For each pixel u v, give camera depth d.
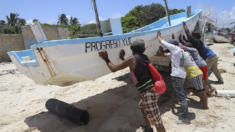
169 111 3.69
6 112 4.32
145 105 2.49
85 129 3.15
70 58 2.68
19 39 15.74
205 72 4.04
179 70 3.21
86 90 5.58
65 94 5.33
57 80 3.00
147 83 2.49
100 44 3.05
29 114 4.11
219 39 17.91
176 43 3.65
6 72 9.64
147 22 29.34
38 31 2.40
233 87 4.71
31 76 3.27
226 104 3.80
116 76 7.10
